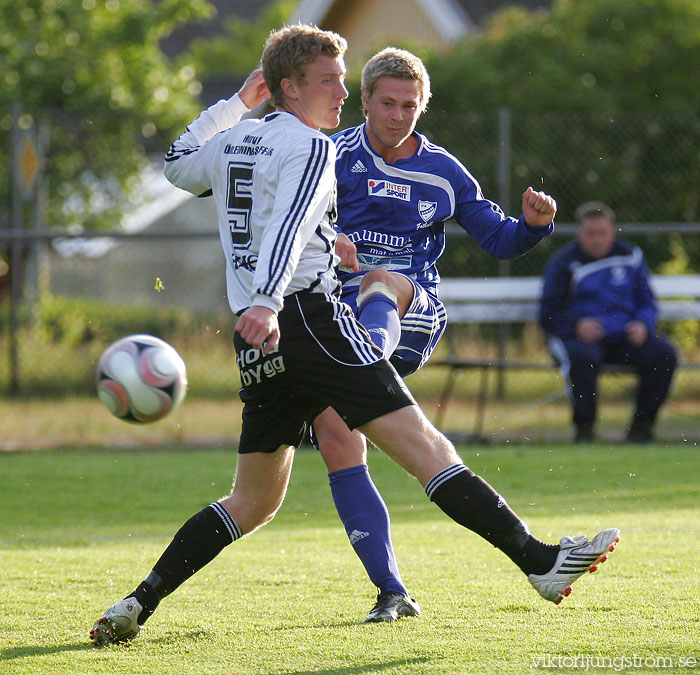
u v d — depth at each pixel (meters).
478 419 31.92
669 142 43.88
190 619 12.53
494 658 10.52
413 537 18.47
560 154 43.75
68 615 12.81
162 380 14.82
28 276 41.91
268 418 11.73
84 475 26.12
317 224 10.89
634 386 39.41
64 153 41.84
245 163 11.29
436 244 15.46
